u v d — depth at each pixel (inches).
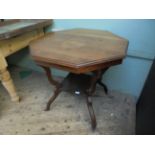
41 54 32.2
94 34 45.5
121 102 53.7
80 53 32.3
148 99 37.7
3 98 55.6
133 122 45.8
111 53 32.2
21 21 51.5
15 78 67.9
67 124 45.1
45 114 48.5
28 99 54.9
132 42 47.6
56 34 46.0
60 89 43.8
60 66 31.5
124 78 54.9
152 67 41.2
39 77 69.2
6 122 45.6
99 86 60.6
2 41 40.6
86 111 49.8
